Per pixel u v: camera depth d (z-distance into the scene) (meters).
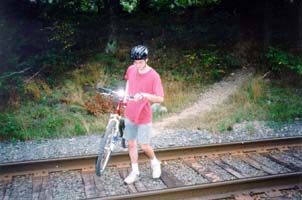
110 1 12.23
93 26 12.06
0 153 6.28
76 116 8.09
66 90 9.55
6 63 10.23
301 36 13.05
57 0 12.16
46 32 11.61
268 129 7.47
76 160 5.47
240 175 5.20
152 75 4.53
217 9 14.12
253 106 8.88
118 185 4.92
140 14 13.19
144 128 4.76
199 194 4.54
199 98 9.72
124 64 11.09
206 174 5.25
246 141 6.20
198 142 6.68
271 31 13.12
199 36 12.84
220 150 6.08
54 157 5.65
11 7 11.50
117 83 10.03
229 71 11.52
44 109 8.47
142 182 5.01
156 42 12.41
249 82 10.33
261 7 13.51
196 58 11.80
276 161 5.77
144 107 4.66
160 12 13.59
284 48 12.29
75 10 12.37
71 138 7.10
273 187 4.78
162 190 4.40
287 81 10.78
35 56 10.77
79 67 10.77
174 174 5.27
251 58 12.11
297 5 13.44
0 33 10.78
